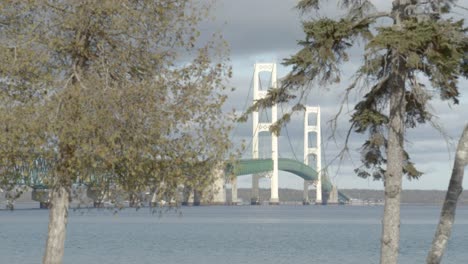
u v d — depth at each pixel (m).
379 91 60.44
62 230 54.94
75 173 52.09
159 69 53.50
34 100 50.44
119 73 53.44
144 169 53.22
